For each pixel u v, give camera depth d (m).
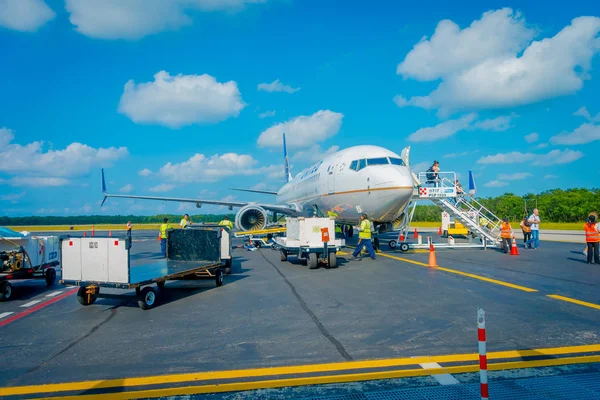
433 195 19.84
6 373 4.86
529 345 5.51
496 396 4.01
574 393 4.06
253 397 4.10
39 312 8.12
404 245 18.73
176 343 5.91
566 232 33.81
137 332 6.55
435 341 5.74
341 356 5.21
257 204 23.59
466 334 6.03
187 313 7.79
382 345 5.61
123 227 73.44
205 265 10.37
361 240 15.97
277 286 10.47
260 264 15.25
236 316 7.44
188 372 4.79
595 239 14.05
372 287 10.02
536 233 19.92
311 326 6.64
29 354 5.54
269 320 7.10
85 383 4.52
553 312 7.29
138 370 4.88
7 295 9.29
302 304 8.30
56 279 13.05
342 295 9.12
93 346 5.85
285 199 32.84
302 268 13.94
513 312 7.32
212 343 5.87
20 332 6.65
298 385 4.36
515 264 14.04
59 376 4.74
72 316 7.74
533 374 4.53
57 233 50.28
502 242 17.83
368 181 16.36
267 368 4.86
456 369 4.71
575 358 5.00
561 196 55.22
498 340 5.74
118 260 7.95
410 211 20.00
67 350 5.68
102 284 8.01
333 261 13.52
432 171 20.64
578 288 9.59
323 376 4.59
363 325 6.62
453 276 11.53
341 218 19.86
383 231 18.67
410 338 5.89
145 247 24.72
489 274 11.81
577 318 6.86
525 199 57.47
